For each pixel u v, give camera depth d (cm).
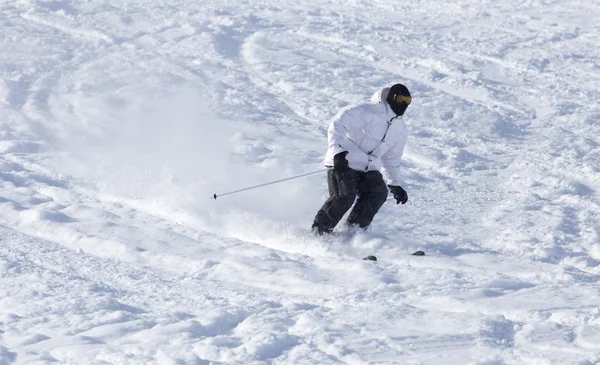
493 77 4828
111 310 1614
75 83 4181
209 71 4638
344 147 2277
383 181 2312
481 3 6994
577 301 1703
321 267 1975
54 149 3159
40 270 1888
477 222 2572
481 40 5622
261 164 3112
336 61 4978
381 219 2541
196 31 5450
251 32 5584
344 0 7044
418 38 5628
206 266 1970
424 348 1392
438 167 3306
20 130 3384
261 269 1925
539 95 4500
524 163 3344
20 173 2769
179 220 2441
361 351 1377
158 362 1326
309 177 2962
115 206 2491
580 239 2397
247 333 1467
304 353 1363
